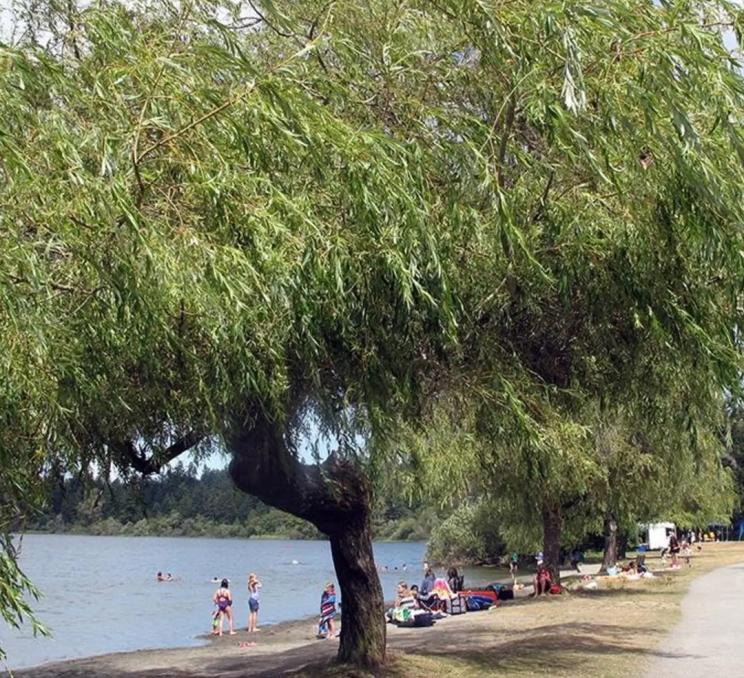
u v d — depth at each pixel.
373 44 8.17
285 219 6.68
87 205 5.20
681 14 7.18
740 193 7.20
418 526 118.81
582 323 9.54
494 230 7.80
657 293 8.30
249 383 7.26
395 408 9.38
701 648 15.02
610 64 7.00
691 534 70.31
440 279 7.13
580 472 17.02
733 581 31.95
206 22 6.88
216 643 25.75
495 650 15.41
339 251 6.80
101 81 6.06
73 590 52.78
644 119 6.94
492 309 9.01
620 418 12.16
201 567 77.88
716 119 6.93
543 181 8.09
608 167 7.17
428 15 8.10
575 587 31.12
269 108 6.12
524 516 29.44
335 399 9.33
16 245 4.88
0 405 5.09
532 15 7.04
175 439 10.18
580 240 7.98
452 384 9.73
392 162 6.79
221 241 6.26
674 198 7.42
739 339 8.60
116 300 5.69
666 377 9.87
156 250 5.55
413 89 8.22
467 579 50.31
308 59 7.85
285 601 44.62
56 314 5.61
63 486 8.54
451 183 7.63
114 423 8.12
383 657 13.68
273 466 11.32
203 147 6.03
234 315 6.18
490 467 14.26
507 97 7.30
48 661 22.83
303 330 7.21
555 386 9.86
